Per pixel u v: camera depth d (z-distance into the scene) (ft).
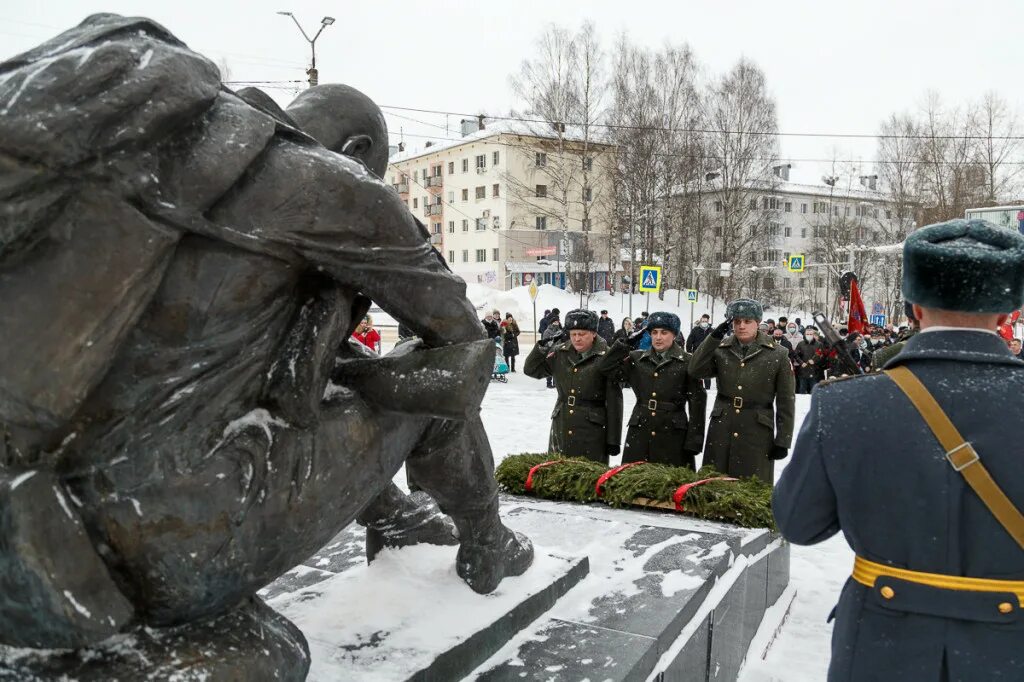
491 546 7.61
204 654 4.45
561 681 6.61
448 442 6.72
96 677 4.13
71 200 3.72
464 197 148.36
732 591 10.18
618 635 7.57
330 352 4.92
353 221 4.69
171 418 4.30
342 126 5.67
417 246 5.14
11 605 3.92
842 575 16.34
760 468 17.43
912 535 5.05
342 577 8.21
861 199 149.28
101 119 3.64
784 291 148.56
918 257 5.43
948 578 4.94
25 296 3.71
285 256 4.50
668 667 7.59
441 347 5.42
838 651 5.39
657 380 18.47
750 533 11.89
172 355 4.25
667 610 8.25
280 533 4.75
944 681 4.95
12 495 3.82
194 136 4.10
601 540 10.89
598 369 18.24
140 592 4.32
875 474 5.18
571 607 8.27
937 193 106.63
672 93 104.17
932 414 5.06
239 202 4.29
